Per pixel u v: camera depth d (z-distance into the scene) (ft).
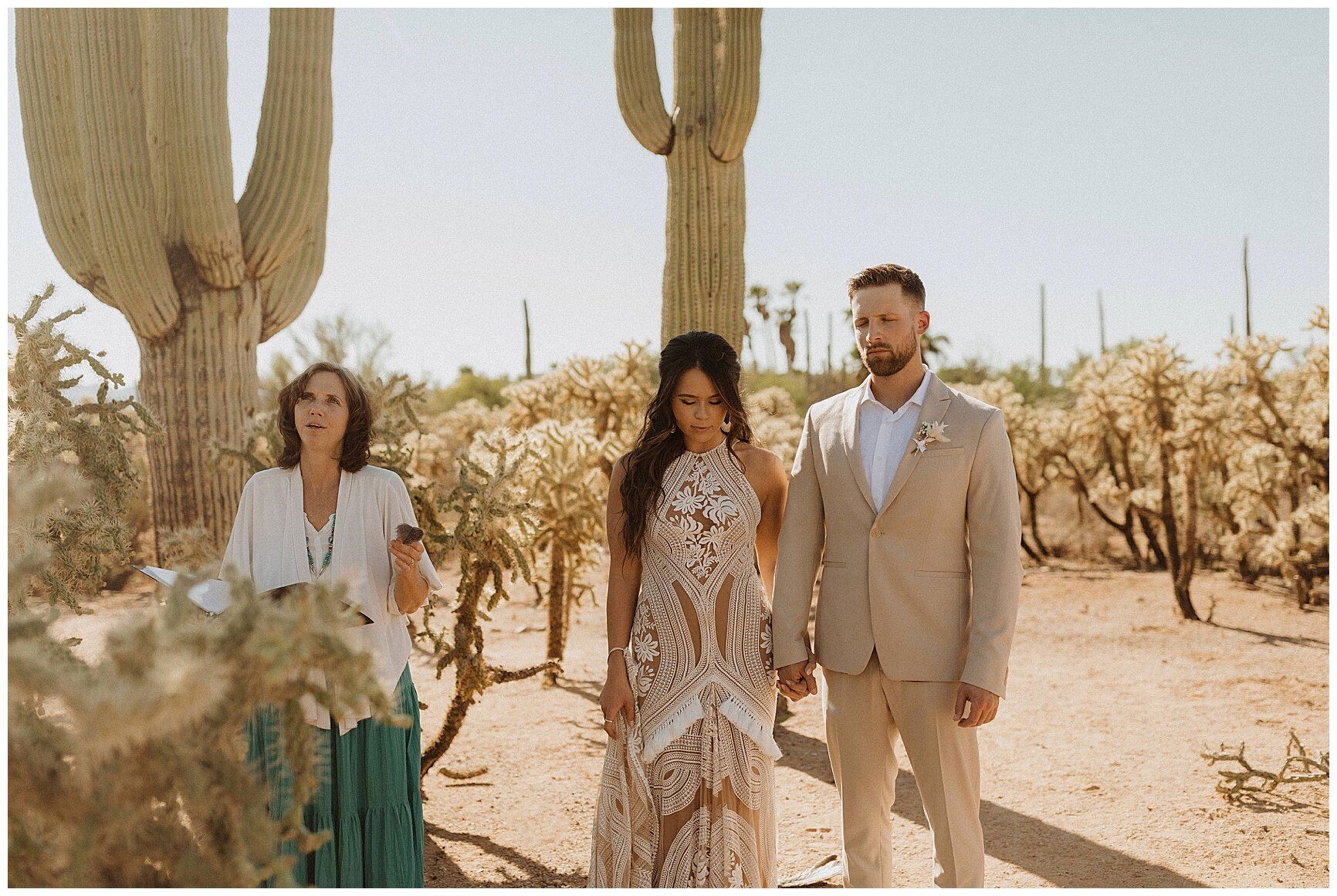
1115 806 13.35
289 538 8.92
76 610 8.93
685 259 18.61
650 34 18.95
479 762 15.34
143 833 4.20
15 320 9.83
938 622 8.65
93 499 9.75
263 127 18.25
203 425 17.56
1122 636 25.76
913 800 13.99
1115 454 41.91
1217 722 17.42
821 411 9.46
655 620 8.82
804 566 9.19
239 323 18.03
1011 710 18.56
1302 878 10.80
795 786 14.66
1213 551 38.93
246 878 4.23
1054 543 48.55
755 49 18.01
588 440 20.30
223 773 4.37
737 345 18.89
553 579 20.39
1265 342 28.96
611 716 8.80
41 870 4.12
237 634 4.49
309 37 18.20
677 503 8.84
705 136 18.35
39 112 17.66
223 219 17.25
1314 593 31.19
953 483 8.61
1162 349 30.35
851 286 9.08
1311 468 28.71
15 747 3.92
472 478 13.02
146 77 17.40
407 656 9.24
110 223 16.66
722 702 8.59
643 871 8.45
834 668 8.96
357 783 8.59
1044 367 97.40
